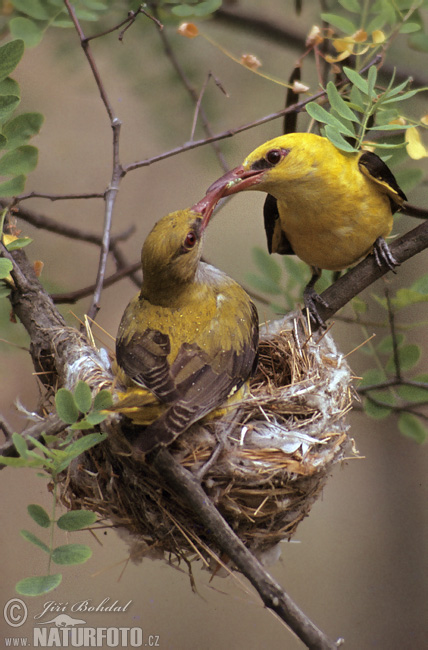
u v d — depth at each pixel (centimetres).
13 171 774
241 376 860
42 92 1566
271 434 844
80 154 1642
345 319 1115
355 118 861
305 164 967
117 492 846
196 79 1329
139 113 1644
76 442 664
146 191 1681
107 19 1264
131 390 811
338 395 922
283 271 1232
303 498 853
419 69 1302
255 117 1448
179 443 817
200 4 987
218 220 1577
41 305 967
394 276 1542
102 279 995
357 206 984
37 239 1549
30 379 1414
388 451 1683
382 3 970
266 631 1466
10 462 632
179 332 845
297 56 1411
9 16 977
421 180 1045
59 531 862
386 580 1583
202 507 704
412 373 1505
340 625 1552
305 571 1591
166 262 844
